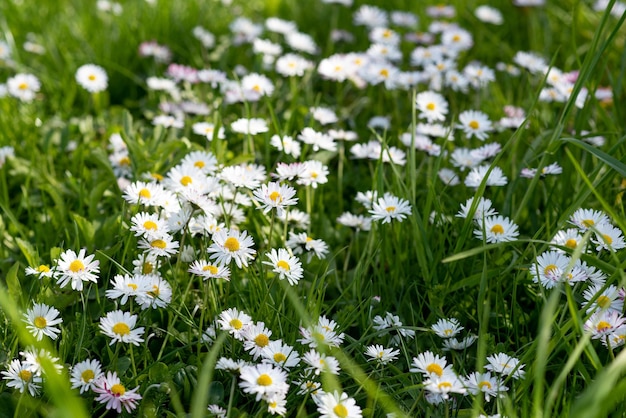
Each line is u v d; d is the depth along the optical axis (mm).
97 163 1030
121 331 831
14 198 1054
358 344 871
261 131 1031
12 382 822
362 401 852
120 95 1261
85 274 857
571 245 906
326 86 1241
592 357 824
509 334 914
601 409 777
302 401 846
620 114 1066
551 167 958
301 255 961
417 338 905
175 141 1037
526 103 1152
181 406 842
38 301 874
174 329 878
